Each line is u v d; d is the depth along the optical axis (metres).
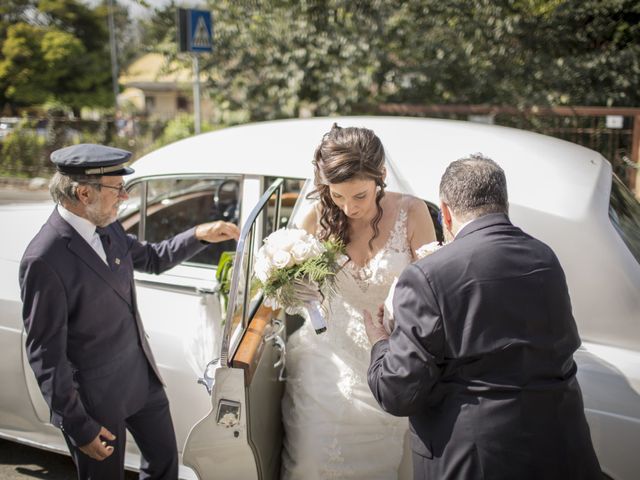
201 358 2.66
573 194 2.38
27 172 11.88
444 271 1.74
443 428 1.77
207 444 2.09
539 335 1.73
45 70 23.92
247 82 8.34
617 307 2.19
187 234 2.66
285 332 2.81
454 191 1.87
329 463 2.40
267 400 2.37
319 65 7.99
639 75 7.44
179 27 6.81
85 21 26.55
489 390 1.71
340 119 3.13
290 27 7.94
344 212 2.34
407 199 2.48
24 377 3.01
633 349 2.18
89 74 25.00
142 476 2.60
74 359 2.21
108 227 2.38
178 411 2.80
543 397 1.71
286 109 8.02
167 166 3.08
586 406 2.10
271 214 2.98
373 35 7.69
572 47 7.82
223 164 2.95
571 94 7.64
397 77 7.85
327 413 2.41
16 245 3.16
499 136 2.77
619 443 2.08
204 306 2.65
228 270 2.61
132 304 2.39
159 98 33.25
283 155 2.88
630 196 2.88
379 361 1.93
